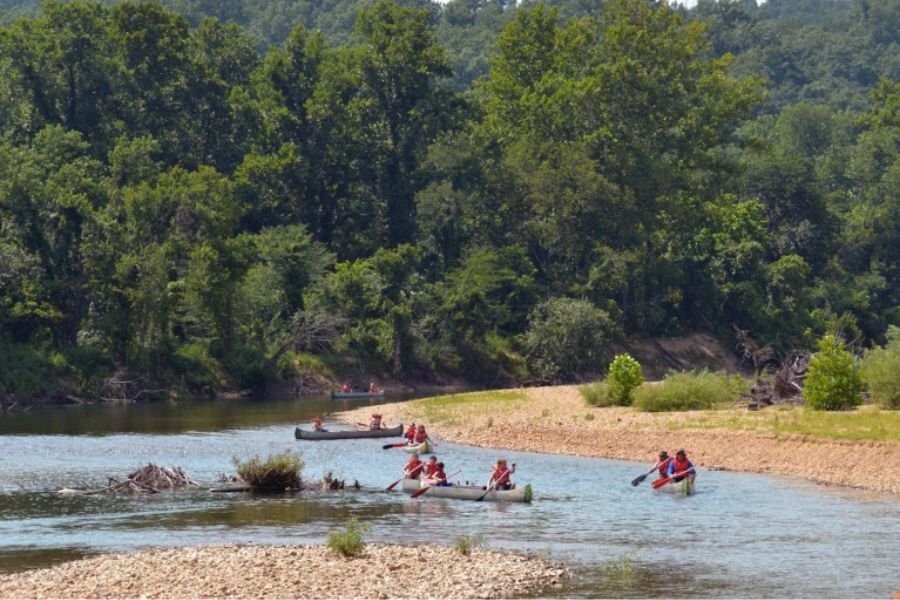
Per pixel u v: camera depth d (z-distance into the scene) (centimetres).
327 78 14712
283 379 12162
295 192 14575
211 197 12081
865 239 17650
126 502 4909
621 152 14388
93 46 14012
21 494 5122
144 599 3183
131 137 14288
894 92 19700
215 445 7044
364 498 5031
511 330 14200
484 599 3253
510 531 4256
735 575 3550
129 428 8144
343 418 8838
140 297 11369
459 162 14612
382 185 15338
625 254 14662
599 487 5291
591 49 15438
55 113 14025
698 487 5250
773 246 17200
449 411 8575
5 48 13700
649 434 6588
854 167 19788
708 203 15350
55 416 9238
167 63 14575
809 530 4234
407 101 15500
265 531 4259
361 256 14688
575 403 8619
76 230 11512
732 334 15375
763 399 7756
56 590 3275
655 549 3925
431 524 4406
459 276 13825
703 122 14950
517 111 15438
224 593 3247
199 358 11819
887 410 7075
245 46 15950
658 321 14900
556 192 14312
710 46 15425
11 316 11062
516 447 6781
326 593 3256
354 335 13000
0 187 11350
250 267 12400
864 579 3497
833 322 15800
